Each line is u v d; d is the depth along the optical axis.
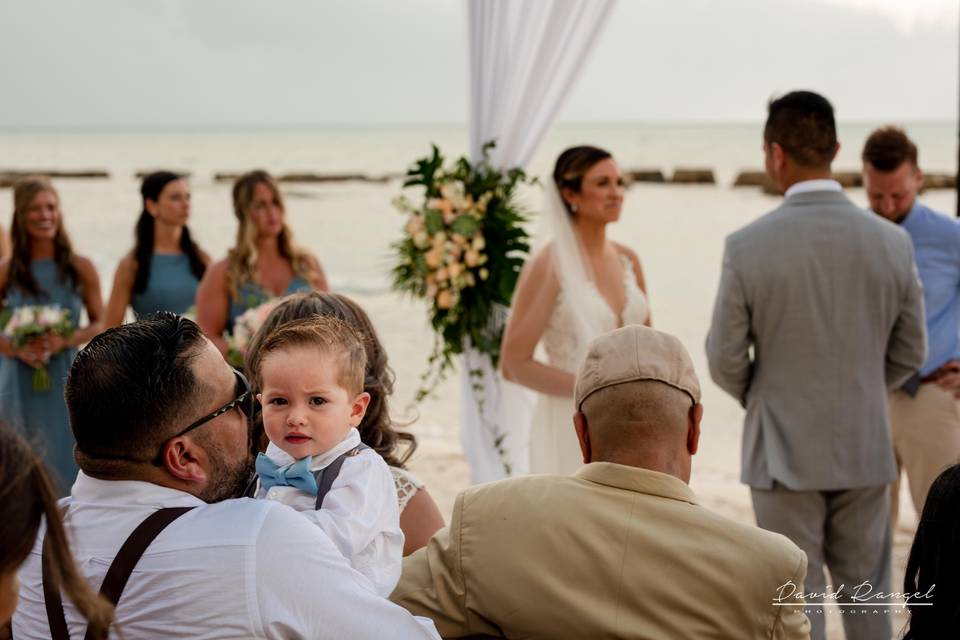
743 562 1.70
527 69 4.45
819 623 3.33
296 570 1.57
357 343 2.04
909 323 3.38
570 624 1.72
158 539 1.56
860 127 122.62
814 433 3.30
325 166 75.81
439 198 4.41
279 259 4.84
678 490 1.79
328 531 1.83
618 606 1.71
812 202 3.33
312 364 1.95
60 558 1.26
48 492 1.25
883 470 3.35
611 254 4.11
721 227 26.06
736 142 104.00
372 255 21.75
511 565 1.78
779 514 3.38
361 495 1.93
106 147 110.44
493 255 4.39
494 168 4.51
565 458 3.90
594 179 3.82
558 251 3.84
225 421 1.66
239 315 4.71
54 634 1.54
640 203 36.59
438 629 1.85
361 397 2.06
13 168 77.00
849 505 3.41
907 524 5.44
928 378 4.10
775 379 3.36
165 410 1.58
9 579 1.21
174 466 1.61
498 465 4.52
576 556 1.75
